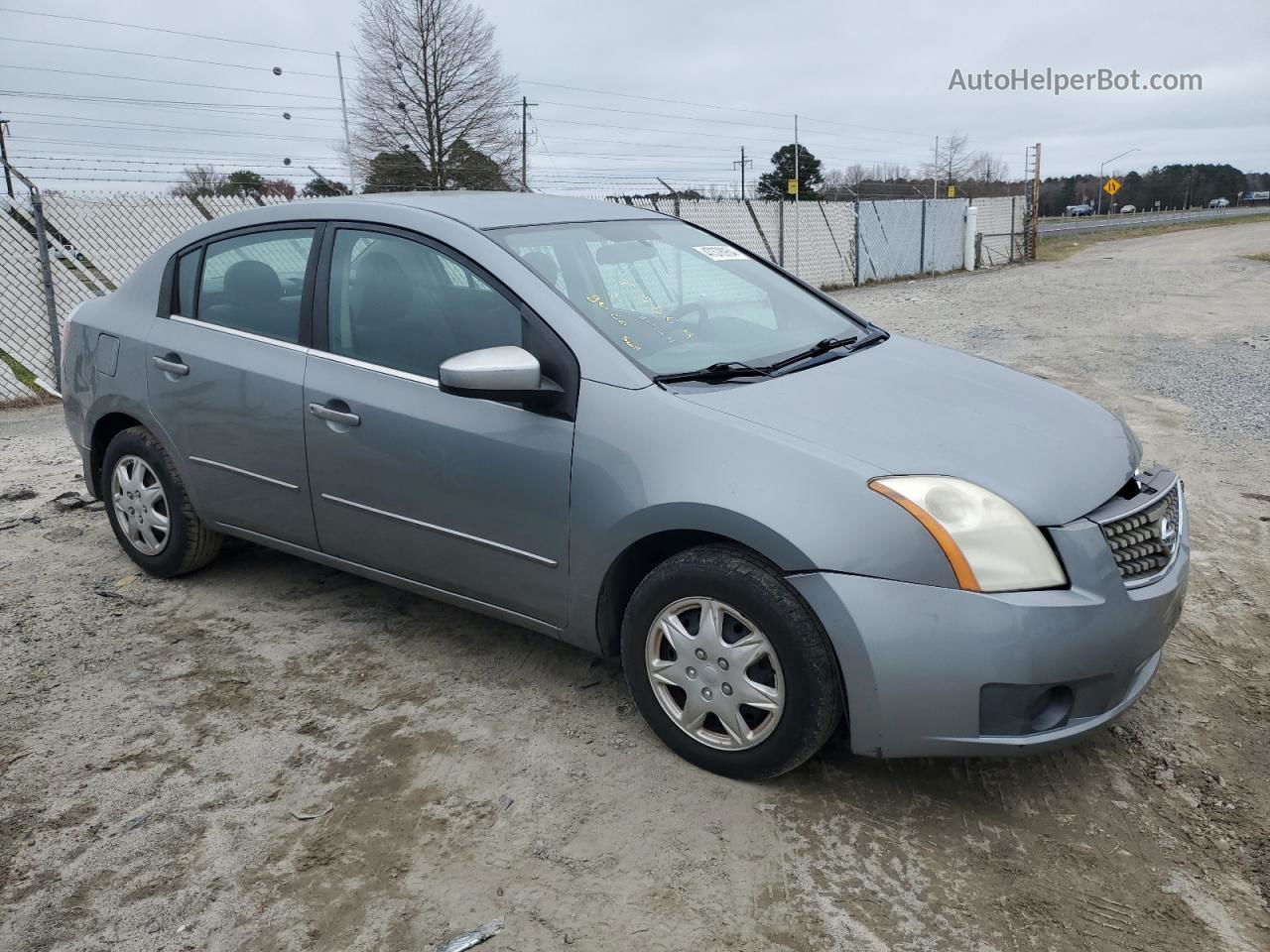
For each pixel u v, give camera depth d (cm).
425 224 337
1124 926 229
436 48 3906
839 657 252
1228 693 332
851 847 256
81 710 329
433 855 255
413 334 331
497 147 4041
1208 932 227
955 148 6556
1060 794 278
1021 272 2477
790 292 400
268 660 362
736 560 266
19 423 842
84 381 434
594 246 352
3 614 405
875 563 247
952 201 2633
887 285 2273
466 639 378
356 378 340
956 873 247
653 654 290
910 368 336
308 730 315
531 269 316
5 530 510
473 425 310
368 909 237
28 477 620
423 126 3997
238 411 373
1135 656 257
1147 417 727
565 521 295
